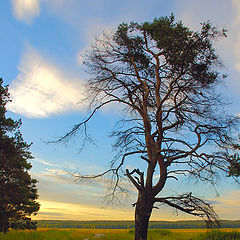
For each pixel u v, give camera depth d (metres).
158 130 14.55
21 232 6.28
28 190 29.44
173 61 14.11
